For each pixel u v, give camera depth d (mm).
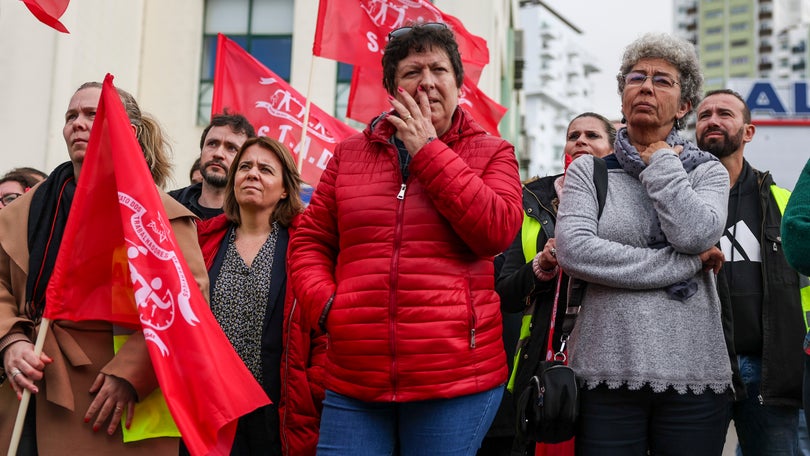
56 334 3195
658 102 3186
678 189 2980
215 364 3129
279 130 6480
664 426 2977
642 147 3279
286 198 4398
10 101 9734
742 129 4262
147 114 3797
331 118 6695
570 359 3127
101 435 3170
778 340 3932
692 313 3004
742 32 135000
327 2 5910
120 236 3244
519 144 29641
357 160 3123
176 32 13133
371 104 6281
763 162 11281
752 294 4016
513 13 24953
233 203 4391
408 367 2830
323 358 4031
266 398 3248
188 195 5332
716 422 2996
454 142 3125
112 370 3121
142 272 3082
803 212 2969
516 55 25469
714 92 4387
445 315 2855
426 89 3053
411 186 2967
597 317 3049
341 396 2992
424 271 2869
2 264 3301
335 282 3135
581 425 3070
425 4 6203
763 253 4039
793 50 130375
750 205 4195
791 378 3898
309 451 3969
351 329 2904
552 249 3721
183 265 3197
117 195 3232
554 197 4484
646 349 2949
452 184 2799
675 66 3227
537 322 3889
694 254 2982
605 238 3100
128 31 12367
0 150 9664
